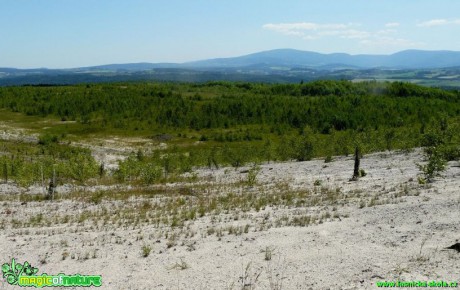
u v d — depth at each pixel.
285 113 132.75
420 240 13.02
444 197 18.78
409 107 131.00
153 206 23.89
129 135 102.88
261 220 18.19
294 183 31.62
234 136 105.06
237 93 184.12
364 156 46.50
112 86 167.38
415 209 17.11
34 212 22.91
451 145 34.56
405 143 48.19
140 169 39.25
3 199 27.06
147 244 14.92
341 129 120.69
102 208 23.47
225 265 12.11
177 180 39.12
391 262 11.18
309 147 57.38
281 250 13.23
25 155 62.75
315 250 13.00
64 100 132.12
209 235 15.96
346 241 13.80
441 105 136.88
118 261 13.03
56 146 76.00
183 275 11.48
